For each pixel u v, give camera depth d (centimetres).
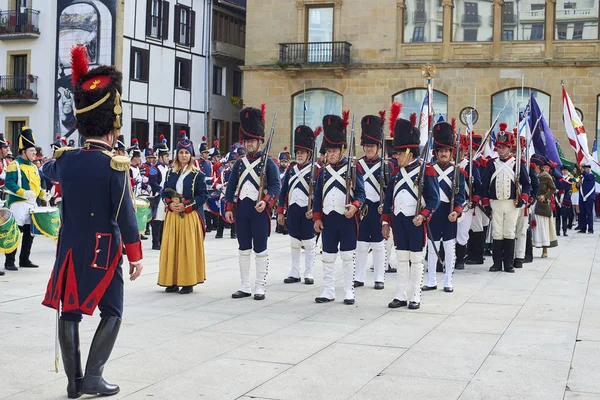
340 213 1059
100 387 629
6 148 1405
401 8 3684
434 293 1163
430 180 1030
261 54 3881
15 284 1182
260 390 652
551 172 1839
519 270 1439
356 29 3741
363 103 3738
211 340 830
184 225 1128
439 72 3628
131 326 898
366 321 943
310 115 3825
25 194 1337
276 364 734
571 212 2622
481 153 1497
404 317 970
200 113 4206
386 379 688
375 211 1204
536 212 1622
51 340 820
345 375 699
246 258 1106
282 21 3850
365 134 1206
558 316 977
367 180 1206
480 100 3581
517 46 3569
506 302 1082
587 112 3478
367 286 1235
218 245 1867
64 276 627
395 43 3684
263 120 1119
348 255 1062
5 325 890
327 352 782
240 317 960
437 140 1206
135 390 650
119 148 1870
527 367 730
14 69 3909
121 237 639
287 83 3838
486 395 643
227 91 4416
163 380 679
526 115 1503
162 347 796
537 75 3522
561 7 3531
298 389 656
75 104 649
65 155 643
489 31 3606
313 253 1257
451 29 3641
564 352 789
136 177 2081
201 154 2220
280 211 1270
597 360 757
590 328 905
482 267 1483
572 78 3484
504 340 841
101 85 642
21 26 3809
